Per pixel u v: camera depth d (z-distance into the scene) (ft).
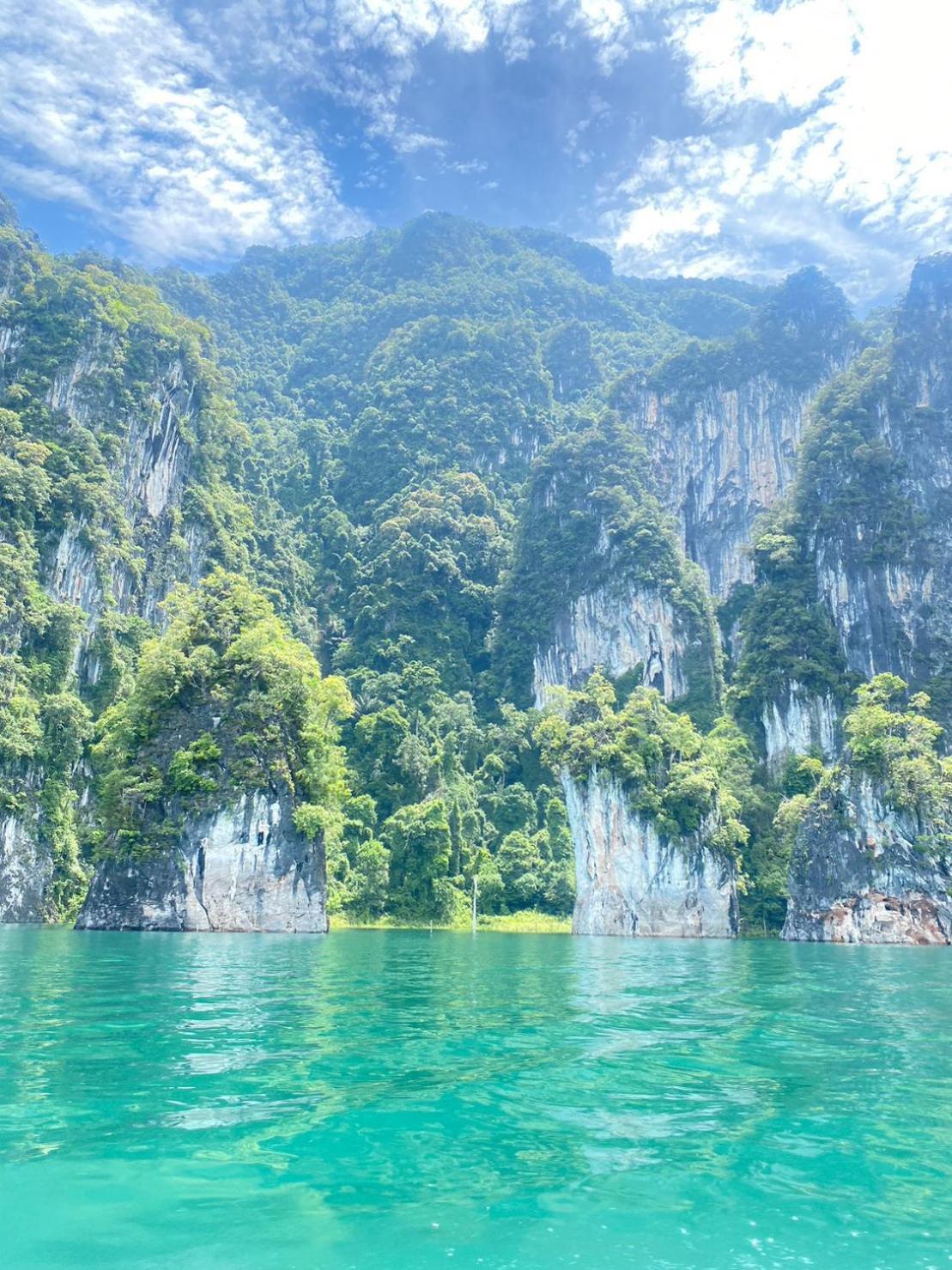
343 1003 69.92
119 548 320.70
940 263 389.19
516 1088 42.75
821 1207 28.50
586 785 236.22
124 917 172.45
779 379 497.05
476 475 525.75
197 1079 42.60
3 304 343.05
